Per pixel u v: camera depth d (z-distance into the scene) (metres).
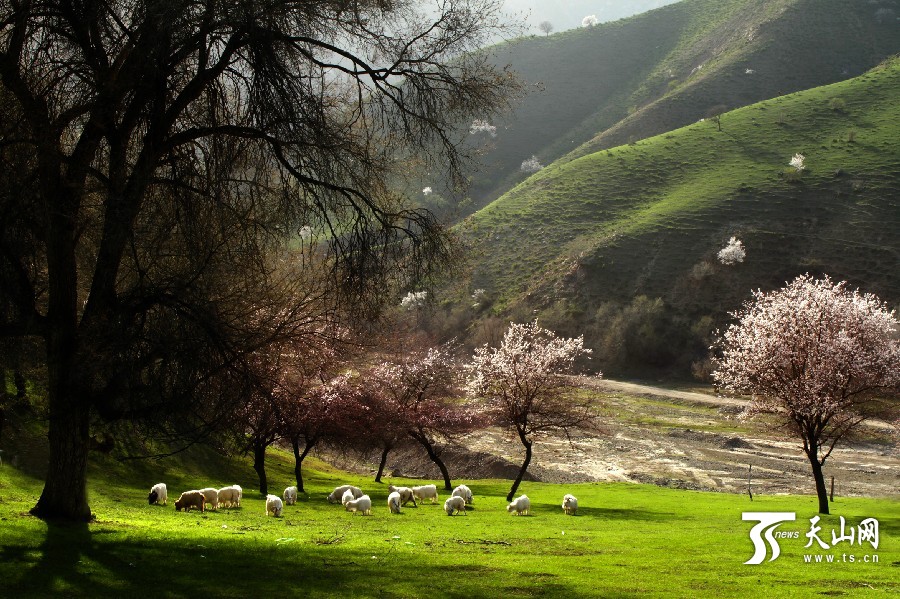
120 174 15.12
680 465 57.34
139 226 15.45
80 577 12.38
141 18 13.97
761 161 144.38
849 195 121.88
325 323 16.31
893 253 105.81
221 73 15.63
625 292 113.25
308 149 15.05
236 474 39.97
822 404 31.06
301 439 41.41
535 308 115.00
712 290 108.62
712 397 87.75
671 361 101.56
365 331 17.11
